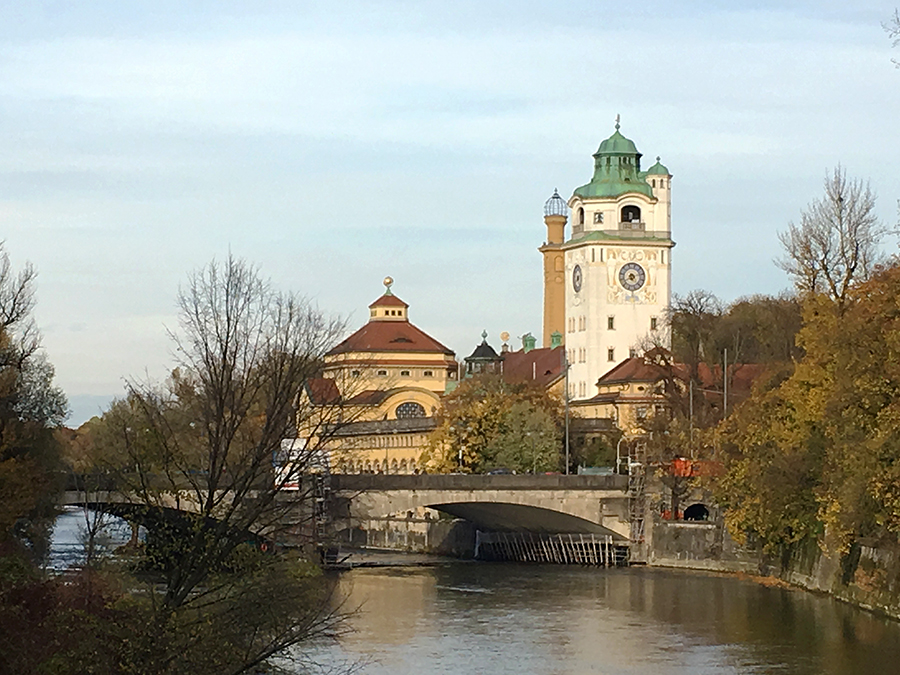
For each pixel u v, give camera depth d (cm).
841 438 12100
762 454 14462
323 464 9206
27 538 11969
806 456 14000
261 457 7025
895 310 11481
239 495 6925
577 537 18812
